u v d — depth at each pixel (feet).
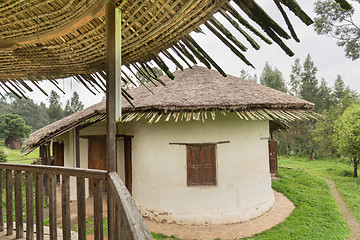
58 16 6.38
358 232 18.80
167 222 20.17
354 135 42.39
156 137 21.47
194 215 19.67
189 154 20.84
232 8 5.05
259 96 20.72
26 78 10.73
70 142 26.63
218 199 20.10
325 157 78.48
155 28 6.40
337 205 24.90
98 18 6.45
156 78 9.12
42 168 7.70
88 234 17.16
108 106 5.77
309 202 24.71
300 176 38.99
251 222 19.92
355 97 72.28
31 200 8.16
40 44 7.93
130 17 6.16
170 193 20.52
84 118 22.58
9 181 8.87
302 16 3.98
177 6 5.55
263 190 22.15
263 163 22.59
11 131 97.40
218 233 17.97
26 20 6.73
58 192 28.60
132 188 23.94
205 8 5.37
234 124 21.17
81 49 7.97
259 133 22.56
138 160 23.03
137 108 20.10
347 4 3.43
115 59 5.84
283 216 21.03
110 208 5.81
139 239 3.33
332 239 16.69
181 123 20.76
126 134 25.66
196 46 6.55
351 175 45.57
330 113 70.18
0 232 9.07
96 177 6.27
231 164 20.68
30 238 8.07
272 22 4.44
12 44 7.69
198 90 21.70
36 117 180.75
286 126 34.81
